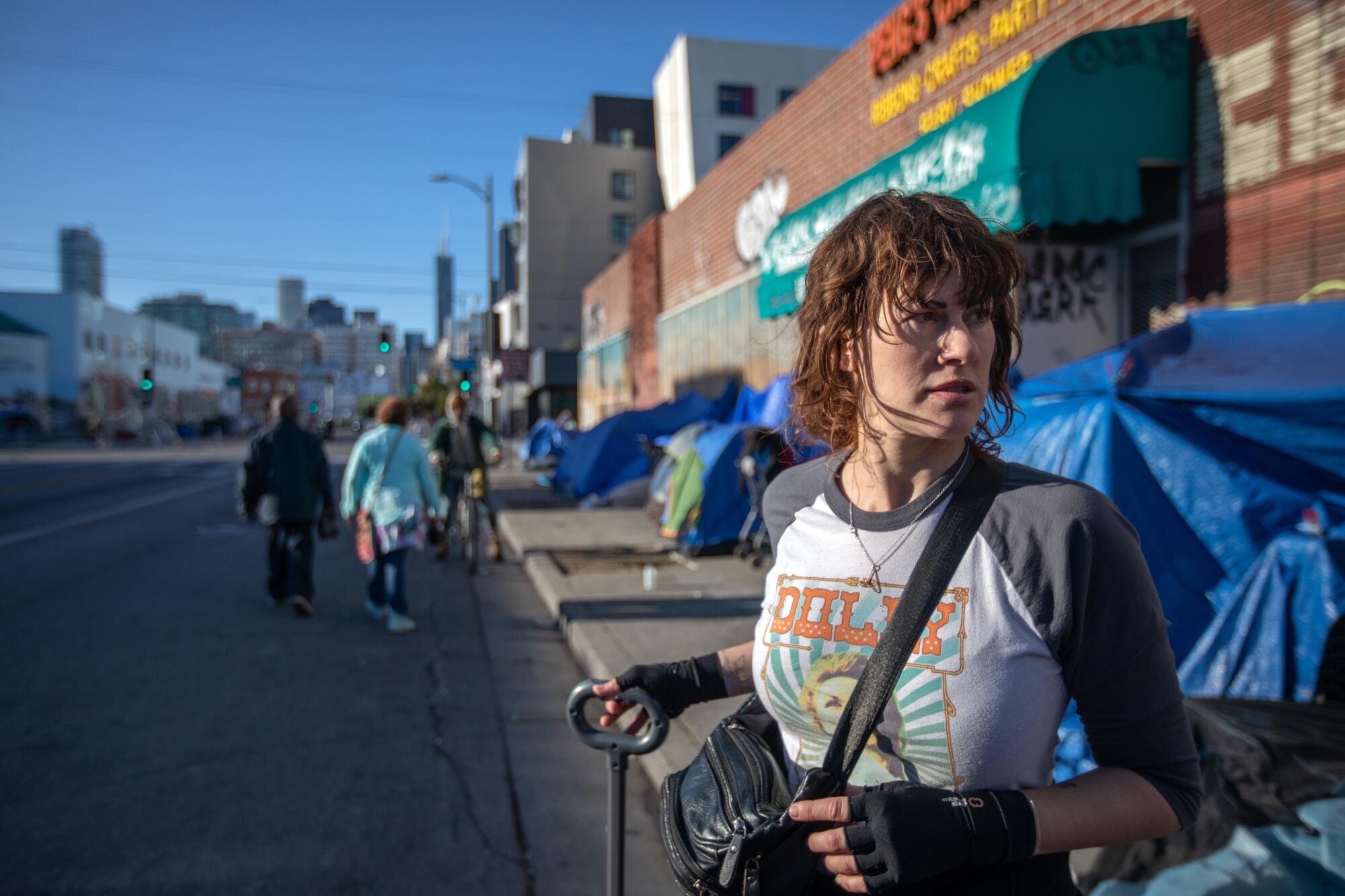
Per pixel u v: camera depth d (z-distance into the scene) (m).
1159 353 4.14
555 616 7.09
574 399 45.06
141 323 69.25
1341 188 5.14
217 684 5.34
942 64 9.00
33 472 25.44
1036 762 1.11
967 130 6.77
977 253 1.10
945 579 1.10
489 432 9.95
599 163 52.25
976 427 1.26
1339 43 5.15
